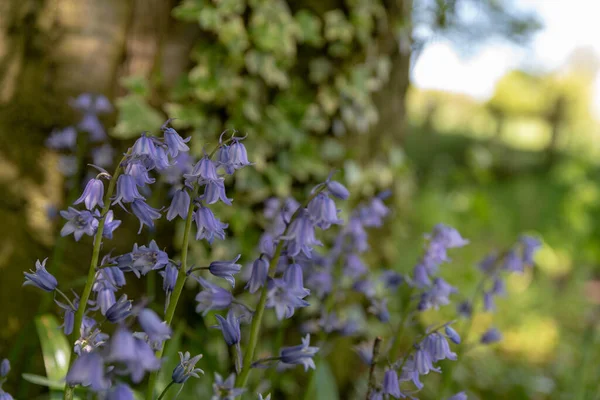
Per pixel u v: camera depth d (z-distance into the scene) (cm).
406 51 437
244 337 354
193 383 313
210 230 153
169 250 354
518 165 1638
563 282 877
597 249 970
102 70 337
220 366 316
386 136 441
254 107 362
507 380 533
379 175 436
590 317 621
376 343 185
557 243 976
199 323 362
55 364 255
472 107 2367
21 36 334
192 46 349
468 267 678
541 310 716
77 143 335
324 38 379
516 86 2373
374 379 186
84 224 157
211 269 156
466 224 908
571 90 2355
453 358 184
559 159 1650
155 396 251
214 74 349
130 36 342
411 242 691
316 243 155
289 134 371
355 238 282
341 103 391
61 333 266
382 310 250
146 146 146
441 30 477
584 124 2272
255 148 363
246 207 367
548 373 569
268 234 294
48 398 327
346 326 292
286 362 156
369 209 282
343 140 401
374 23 400
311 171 382
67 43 332
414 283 226
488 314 651
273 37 355
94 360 117
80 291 337
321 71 382
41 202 340
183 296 357
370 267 452
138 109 335
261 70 357
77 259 339
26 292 338
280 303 156
